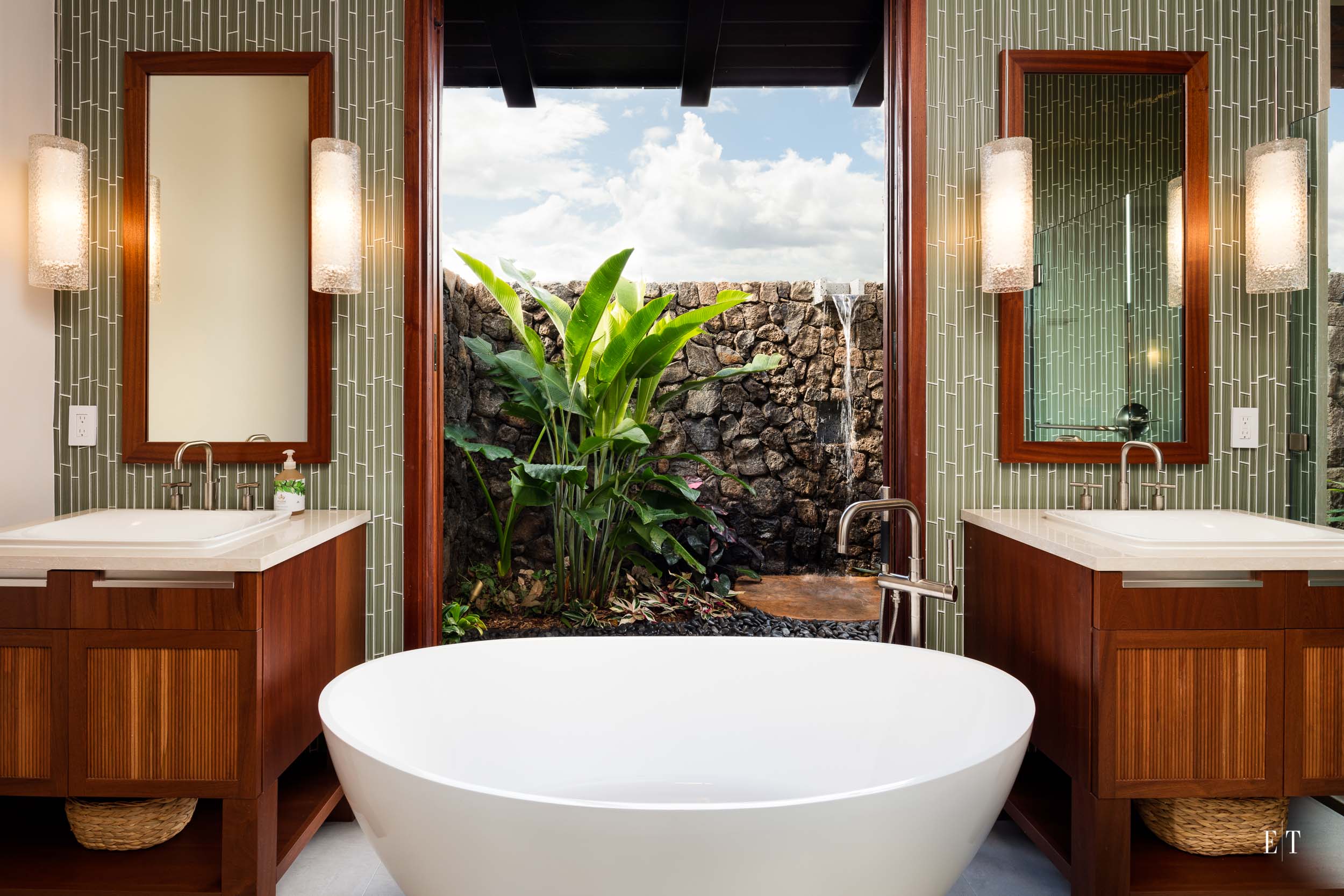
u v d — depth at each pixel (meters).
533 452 3.99
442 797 1.18
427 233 2.29
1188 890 1.59
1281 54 2.23
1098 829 1.56
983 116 2.26
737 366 4.95
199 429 2.25
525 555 4.48
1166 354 2.26
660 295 4.96
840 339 4.99
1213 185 2.25
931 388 2.26
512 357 3.87
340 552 2.04
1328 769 1.55
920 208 2.25
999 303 2.26
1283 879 1.63
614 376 3.69
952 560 1.85
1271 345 2.24
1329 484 2.08
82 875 1.62
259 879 1.56
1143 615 1.54
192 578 1.65
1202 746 1.55
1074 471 2.27
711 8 3.38
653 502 4.13
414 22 2.25
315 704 1.86
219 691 1.54
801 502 4.98
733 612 4.12
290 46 2.25
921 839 1.21
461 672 1.80
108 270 2.23
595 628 3.84
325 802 1.94
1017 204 2.08
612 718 1.88
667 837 1.11
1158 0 2.25
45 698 1.54
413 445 2.26
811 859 1.14
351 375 2.25
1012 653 1.97
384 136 2.25
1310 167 2.11
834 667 1.87
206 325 2.25
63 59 2.22
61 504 2.22
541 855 1.15
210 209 2.25
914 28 2.25
